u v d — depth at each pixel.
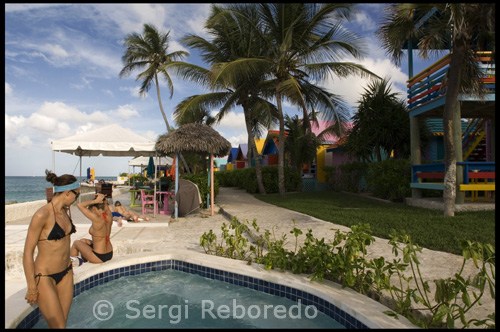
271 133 26.34
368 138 16.14
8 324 3.02
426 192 12.74
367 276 3.88
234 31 16.47
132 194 13.72
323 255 4.21
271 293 4.44
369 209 10.75
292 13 14.87
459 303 3.51
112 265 5.01
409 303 3.23
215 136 11.17
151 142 10.66
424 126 16.23
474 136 14.95
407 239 3.61
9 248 5.34
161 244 6.75
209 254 5.80
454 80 8.52
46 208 3.25
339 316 3.57
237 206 12.76
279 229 7.61
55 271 3.31
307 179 22.06
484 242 5.67
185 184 11.04
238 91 17.55
